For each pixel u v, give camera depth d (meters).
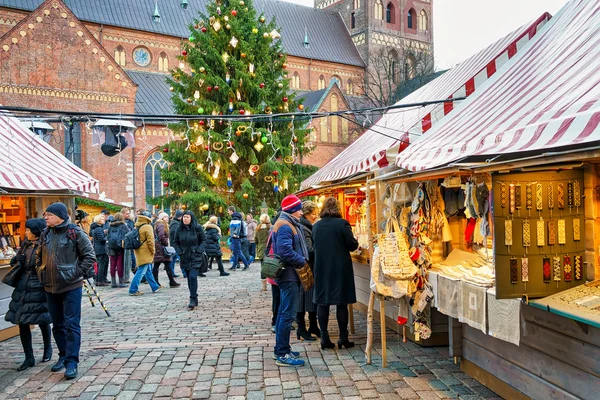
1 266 7.28
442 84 9.07
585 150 3.18
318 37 52.31
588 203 4.27
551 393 3.96
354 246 6.37
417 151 5.82
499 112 5.22
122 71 32.66
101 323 8.34
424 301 5.75
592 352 3.52
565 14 6.67
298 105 23.23
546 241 4.12
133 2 42.66
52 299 5.71
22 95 30.19
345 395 4.86
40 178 7.83
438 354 6.19
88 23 39.69
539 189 4.13
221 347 6.70
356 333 7.36
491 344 4.84
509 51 7.30
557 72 5.12
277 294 7.61
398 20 54.78
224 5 21.64
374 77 52.59
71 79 31.38
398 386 5.07
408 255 5.74
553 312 3.66
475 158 4.60
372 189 7.56
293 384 5.20
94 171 32.03
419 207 6.15
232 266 16.30
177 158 21.78
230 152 20.86
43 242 5.61
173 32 42.88
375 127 10.52
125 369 5.79
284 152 21.95
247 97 21.00
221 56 20.42
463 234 6.58
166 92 38.94
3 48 29.73
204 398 4.86
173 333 7.56
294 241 5.96
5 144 8.25
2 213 9.64
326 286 6.30
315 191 11.68
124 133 9.73
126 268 13.62
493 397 4.71
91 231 13.30
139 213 11.50
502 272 4.05
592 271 4.21
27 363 5.92
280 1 52.38
